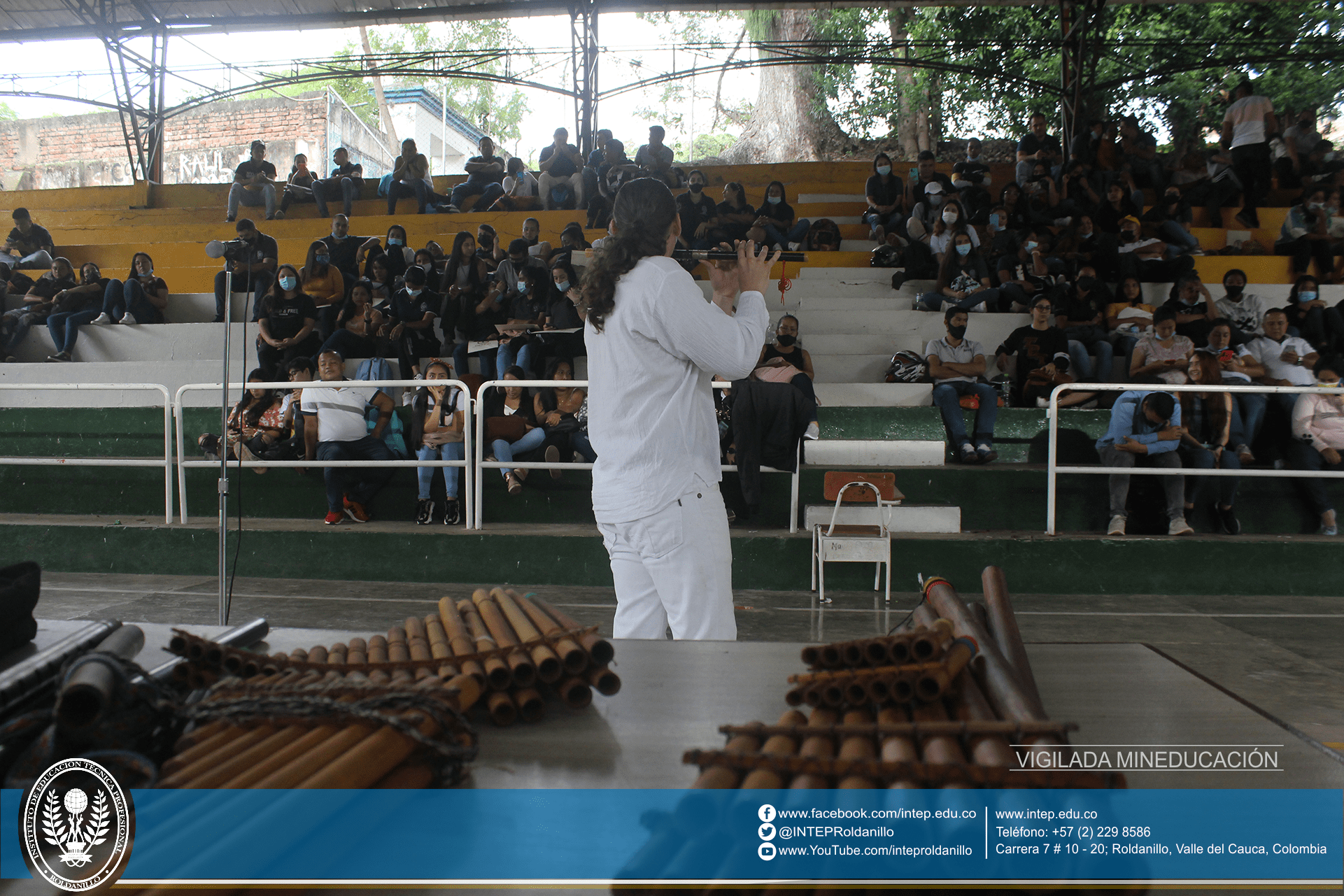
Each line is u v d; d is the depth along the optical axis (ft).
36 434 22.62
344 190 37.86
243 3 39.14
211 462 19.47
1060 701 4.36
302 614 15.80
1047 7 48.93
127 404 25.07
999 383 22.67
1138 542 17.79
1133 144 36.24
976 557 17.92
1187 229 29.48
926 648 3.70
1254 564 17.79
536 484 20.53
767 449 17.13
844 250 32.48
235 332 26.45
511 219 34.68
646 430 7.26
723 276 7.96
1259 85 49.96
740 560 18.03
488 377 23.98
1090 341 23.47
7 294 29.12
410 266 27.89
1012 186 30.99
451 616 4.92
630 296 7.20
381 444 20.63
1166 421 18.30
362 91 90.79
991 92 56.24
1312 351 22.38
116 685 3.22
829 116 69.46
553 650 4.18
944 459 20.88
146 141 43.42
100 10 40.24
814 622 15.52
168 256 33.81
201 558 19.17
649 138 36.81
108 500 21.81
